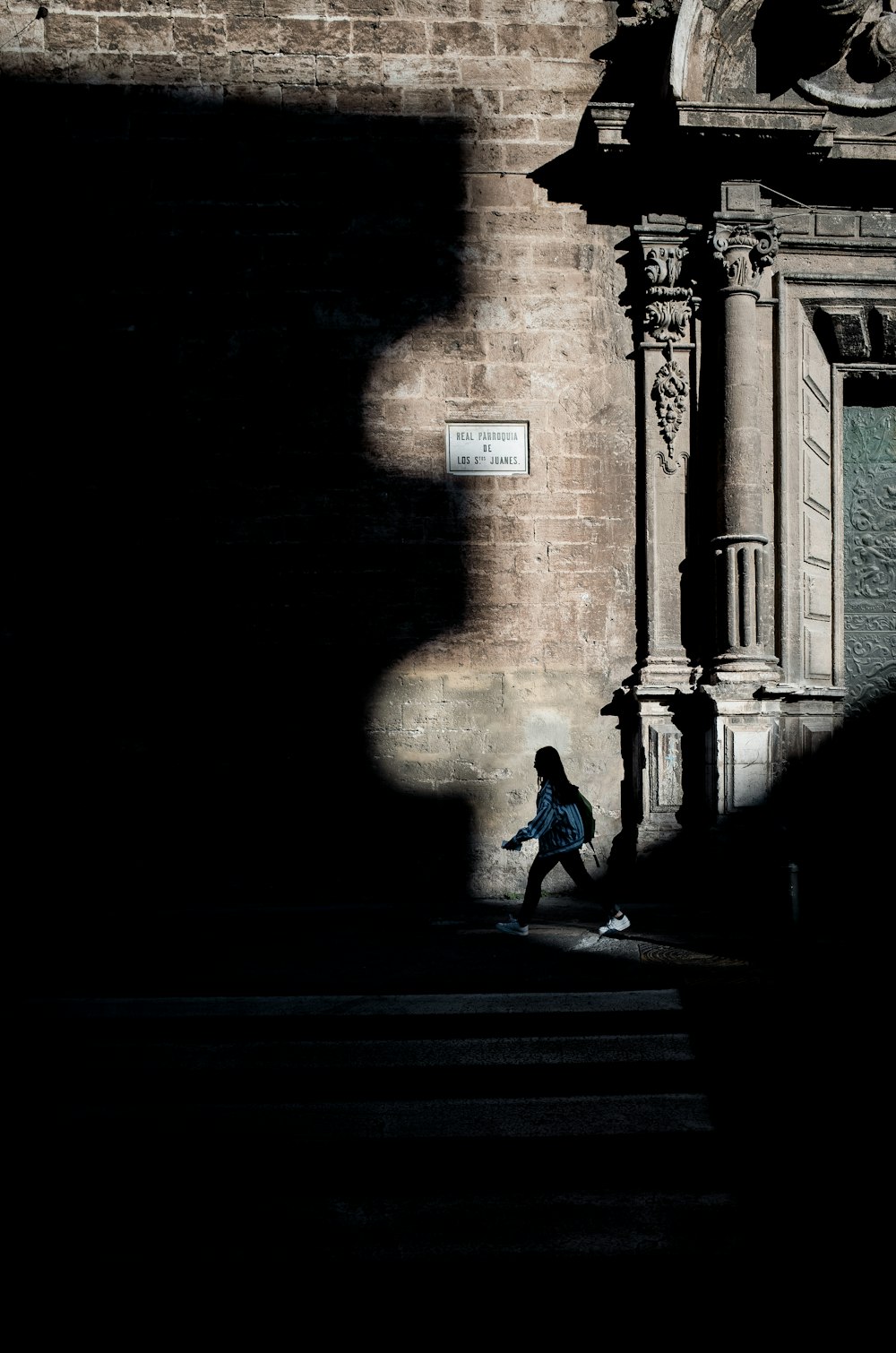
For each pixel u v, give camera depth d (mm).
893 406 10852
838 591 10703
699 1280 4648
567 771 10430
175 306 10211
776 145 9750
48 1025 6559
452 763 10352
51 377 10148
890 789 10711
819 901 9883
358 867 10250
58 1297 4602
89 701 10172
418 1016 6562
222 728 10234
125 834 10164
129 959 8133
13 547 10125
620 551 10500
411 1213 5207
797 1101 6012
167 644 10211
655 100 9773
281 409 10273
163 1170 5617
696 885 9828
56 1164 5641
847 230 10500
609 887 8438
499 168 10391
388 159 10336
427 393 10359
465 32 10383
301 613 10273
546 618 10445
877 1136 5828
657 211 10289
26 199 10117
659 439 10391
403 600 10336
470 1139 5633
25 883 10047
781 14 9859
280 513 10273
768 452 10430
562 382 10461
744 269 9992
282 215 10273
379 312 10328
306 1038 6531
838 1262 4789
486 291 10398
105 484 10180
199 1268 4773
